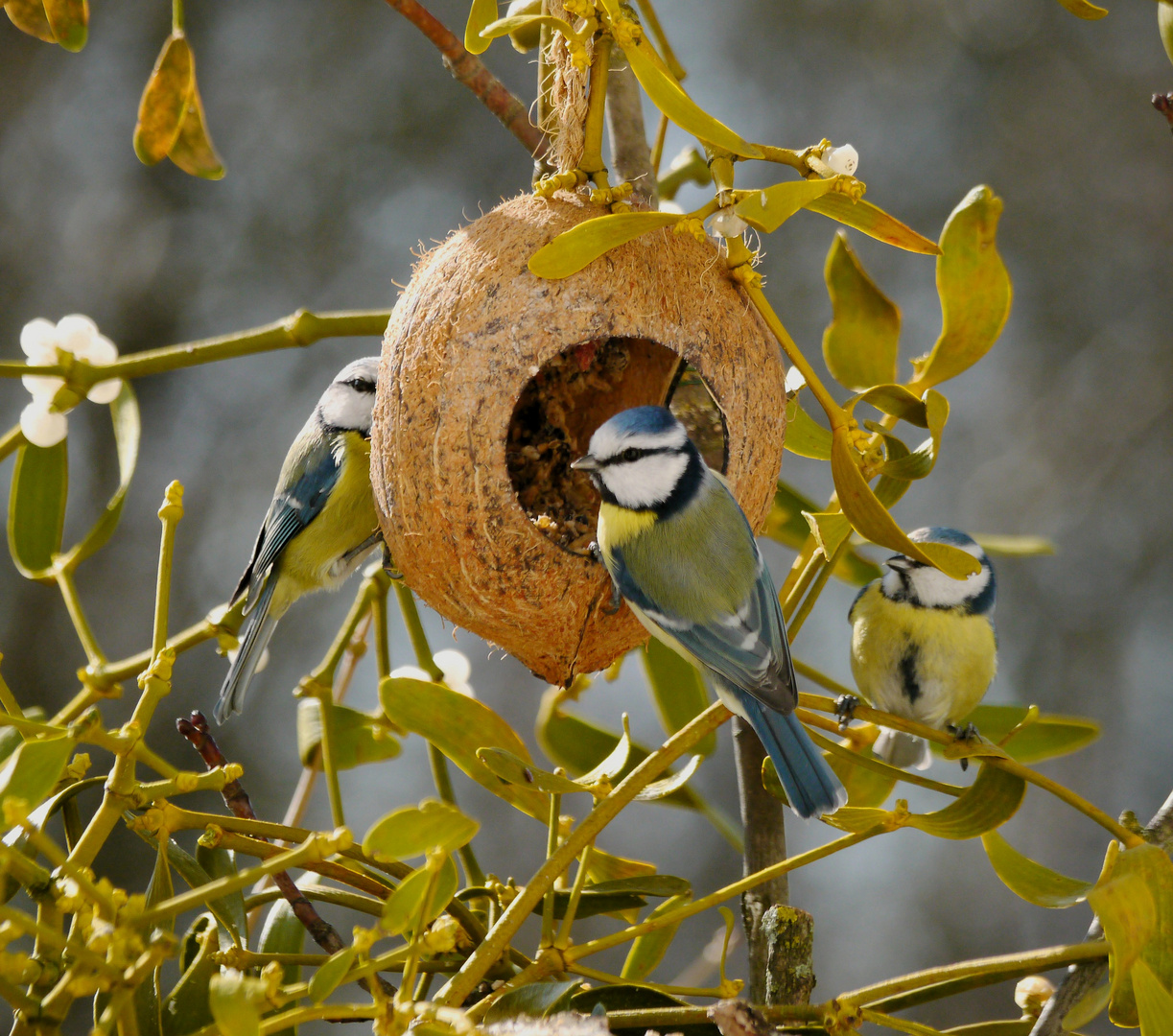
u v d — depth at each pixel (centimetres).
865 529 342
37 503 345
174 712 465
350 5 548
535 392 351
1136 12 553
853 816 341
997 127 549
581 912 343
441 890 335
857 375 350
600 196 344
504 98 348
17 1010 334
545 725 351
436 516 343
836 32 554
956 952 478
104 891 334
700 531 344
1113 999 339
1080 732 351
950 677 354
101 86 533
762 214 340
